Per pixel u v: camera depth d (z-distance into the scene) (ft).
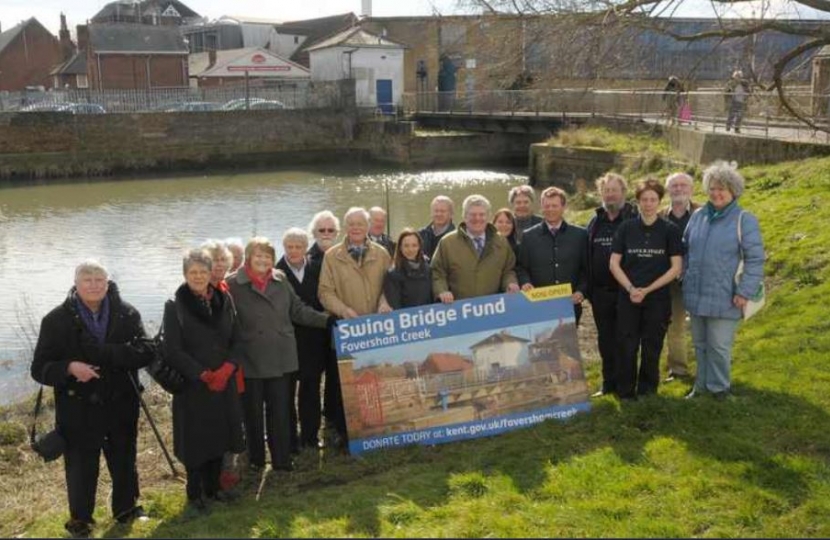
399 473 19.43
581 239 23.32
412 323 21.13
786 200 45.68
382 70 170.71
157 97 148.66
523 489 17.48
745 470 17.60
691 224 22.02
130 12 242.99
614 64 40.37
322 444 22.82
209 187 114.83
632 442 19.65
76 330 17.20
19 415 29.17
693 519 15.87
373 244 21.90
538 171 102.37
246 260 20.20
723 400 21.42
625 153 88.38
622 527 15.49
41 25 223.92
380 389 21.04
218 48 232.32
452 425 21.27
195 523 17.58
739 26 40.14
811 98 63.16
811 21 40.45
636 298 21.65
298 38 230.48
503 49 43.04
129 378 18.13
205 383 18.38
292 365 20.54
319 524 16.39
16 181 123.03
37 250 68.64
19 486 22.86
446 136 140.56
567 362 21.77
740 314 21.40
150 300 50.47
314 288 22.13
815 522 15.64
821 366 23.44
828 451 18.45
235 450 18.80
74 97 142.72
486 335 21.43
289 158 146.51
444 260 22.47
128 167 133.08
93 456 17.92
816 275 32.65
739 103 69.05
